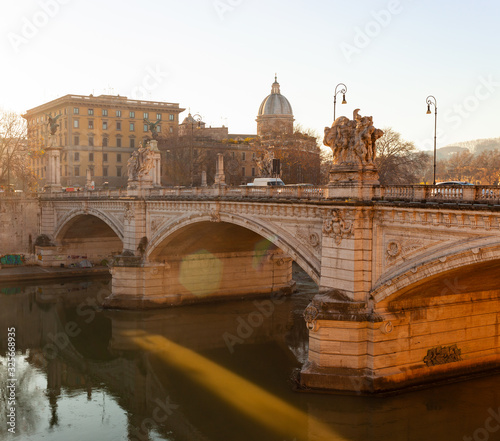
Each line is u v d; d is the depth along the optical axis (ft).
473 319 120.06
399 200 103.76
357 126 111.14
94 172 429.79
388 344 110.63
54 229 277.23
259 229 139.03
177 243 189.98
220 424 110.83
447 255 92.17
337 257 113.19
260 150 348.59
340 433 104.17
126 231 199.31
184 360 149.69
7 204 276.21
